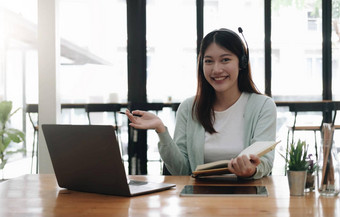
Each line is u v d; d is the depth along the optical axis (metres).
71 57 5.27
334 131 1.09
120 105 4.86
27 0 5.10
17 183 1.35
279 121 5.16
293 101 5.04
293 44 5.27
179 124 1.81
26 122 4.90
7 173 4.62
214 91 1.76
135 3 5.23
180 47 5.31
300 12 5.26
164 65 5.31
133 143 5.18
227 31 1.68
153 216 0.88
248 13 5.25
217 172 1.31
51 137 1.17
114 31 5.34
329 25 5.21
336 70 5.26
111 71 5.33
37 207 1.00
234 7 5.25
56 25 3.67
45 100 3.65
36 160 4.80
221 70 1.63
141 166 5.19
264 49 5.21
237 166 1.23
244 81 1.76
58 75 3.72
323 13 5.23
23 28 4.82
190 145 1.73
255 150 1.28
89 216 0.90
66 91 5.30
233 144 1.68
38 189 1.24
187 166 1.67
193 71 5.32
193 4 5.29
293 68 5.28
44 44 3.63
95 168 1.10
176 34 5.30
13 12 4.68
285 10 5.26
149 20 5.30
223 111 1.74
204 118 1.72
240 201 1.02
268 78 5.21
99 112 5.03
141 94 5.29
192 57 5.32
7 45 4.87
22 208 0.99
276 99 5.29
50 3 3.60
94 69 5.33
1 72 4.87
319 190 1.09
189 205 0.98
